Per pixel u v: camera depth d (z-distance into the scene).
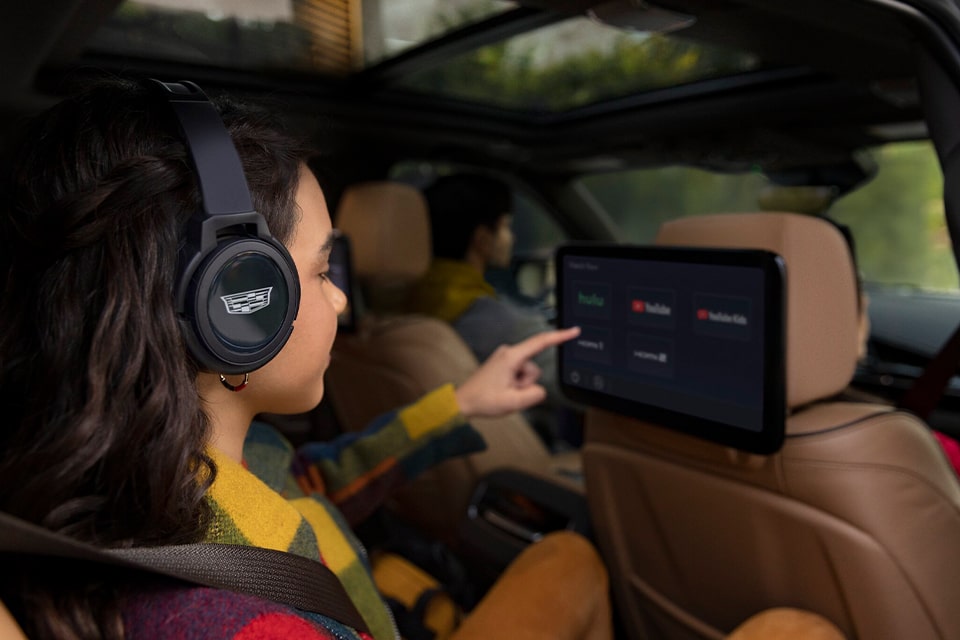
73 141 0.48
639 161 2.53
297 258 0.57
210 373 0.52
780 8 0.87
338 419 2.16
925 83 0.94
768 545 1.02
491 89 2.39
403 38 1.92
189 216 0.47
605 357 1.08
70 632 0.41
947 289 2.48
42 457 0.42
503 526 1.65
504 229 2.43
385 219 2.00
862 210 2.51
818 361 0.91
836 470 0.89
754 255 0.82
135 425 0.44
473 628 1.04
